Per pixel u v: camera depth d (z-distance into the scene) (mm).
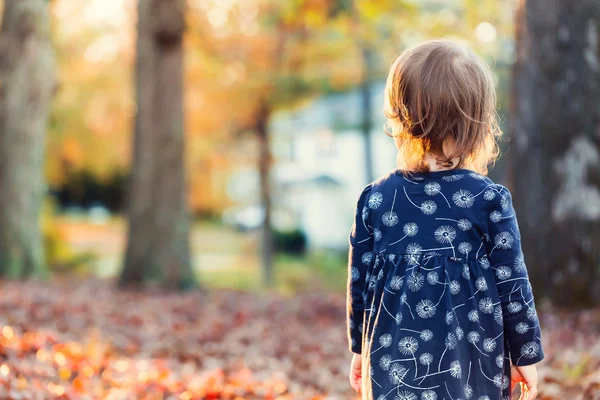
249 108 15617
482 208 1953
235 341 5719
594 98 5504
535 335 1931
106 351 4770
